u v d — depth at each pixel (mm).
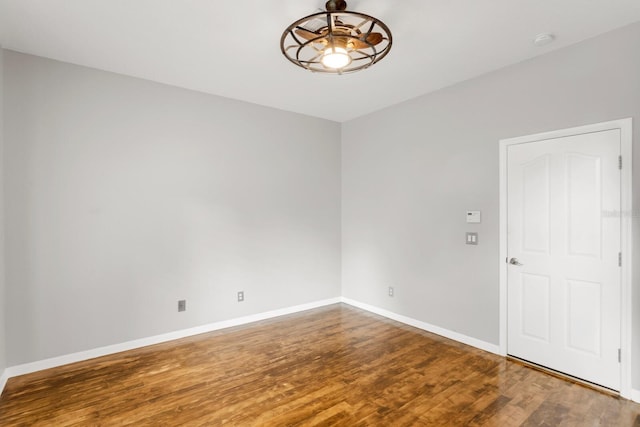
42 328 2883
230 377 2740
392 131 4219
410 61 3000
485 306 3281
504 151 3117
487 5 2182
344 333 3740
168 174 3537
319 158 4762
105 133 3186
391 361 3033
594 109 2580
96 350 3129
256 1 2143
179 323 3602
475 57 2922
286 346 3383
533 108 2922
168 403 2369
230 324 3953
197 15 2297
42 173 2889
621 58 2451
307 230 4637
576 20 2361
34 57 2861
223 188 3906
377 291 4445
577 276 2686
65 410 2283
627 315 2430
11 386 2592
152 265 3441
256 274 4172
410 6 2188
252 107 4133
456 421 2168
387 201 4289
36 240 2859
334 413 2256
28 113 2832
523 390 2537
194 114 3701
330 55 2230
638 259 2389
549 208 2840
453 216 3543
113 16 2307
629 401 2389
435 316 3730
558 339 2797
